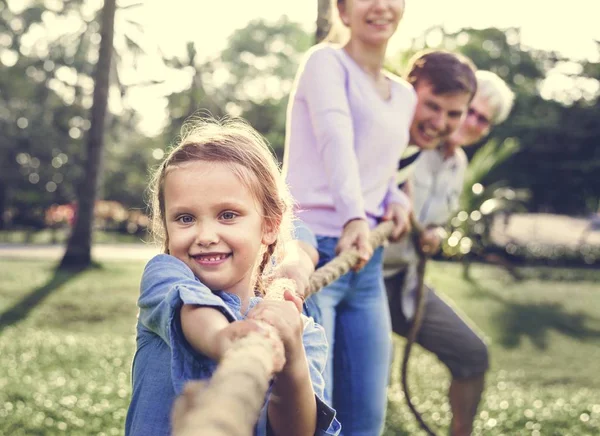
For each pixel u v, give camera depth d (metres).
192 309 1.49
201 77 43.31
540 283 20.72
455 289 18.00
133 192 43.56
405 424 5.86
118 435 5.08
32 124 41.66
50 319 12.02
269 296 1.79
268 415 1.65
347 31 3.35
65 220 38.16
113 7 19.78
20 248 27.59
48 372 7.48
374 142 3.18
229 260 1.70
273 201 1.81
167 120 44.25
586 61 33.78
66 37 38.25
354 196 2.92
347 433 3.22
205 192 1.68
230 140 1.77
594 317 14.54
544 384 8.55
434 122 3.80
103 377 7.22
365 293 3.21
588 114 33.12
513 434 5.69
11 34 42.44
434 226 4.53
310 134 3.15
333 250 3.10
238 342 1.14
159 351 1.71
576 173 34.00
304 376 1.55
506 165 32.69
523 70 36.62
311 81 3.09
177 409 0.92
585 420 6.12
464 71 3.80
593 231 32.94
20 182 40.38
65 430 5.20
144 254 26.64
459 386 4.66
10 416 5.45
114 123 44.84
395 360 8.72
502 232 30.30
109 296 14.32
